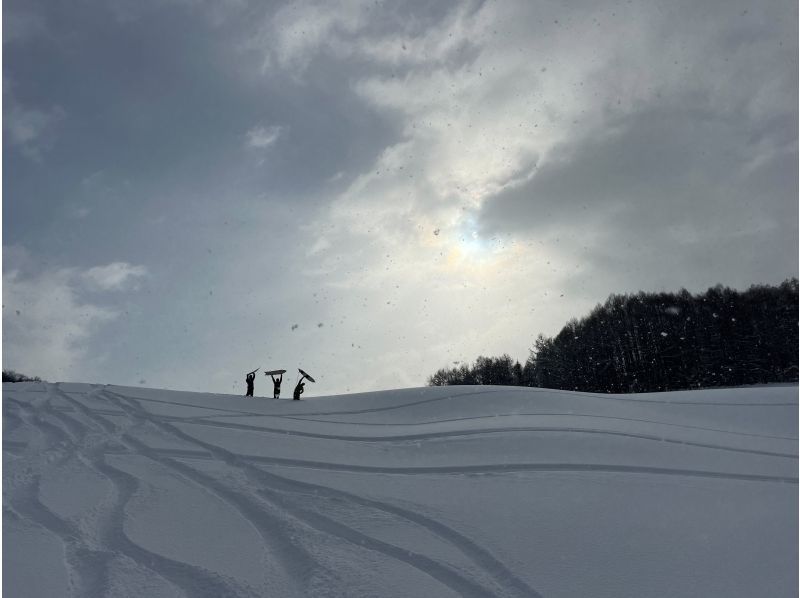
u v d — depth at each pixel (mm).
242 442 13383
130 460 11250
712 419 17234
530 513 8398
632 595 5844
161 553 6664
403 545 7125
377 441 14297
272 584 6000
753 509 8664
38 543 6816
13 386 21594
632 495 9430
